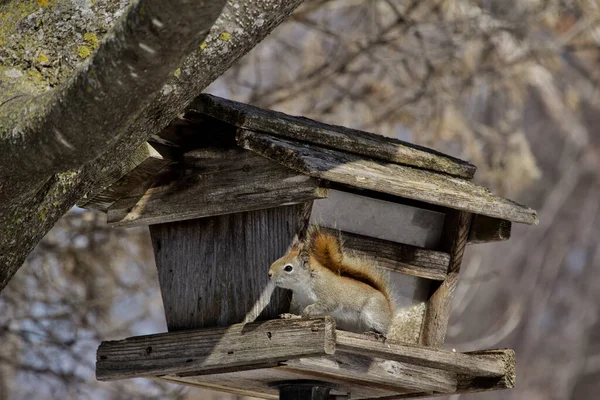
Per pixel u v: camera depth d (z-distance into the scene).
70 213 14.08
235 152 8.38
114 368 8.83
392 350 7.78
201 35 5.25
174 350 8.47
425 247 8.98
